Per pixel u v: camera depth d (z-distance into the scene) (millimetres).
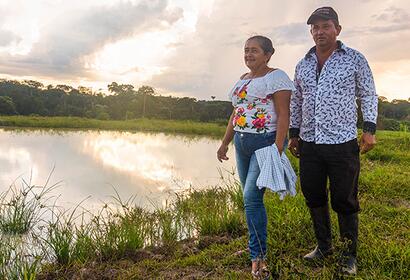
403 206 5344
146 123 39375
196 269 3639
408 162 9828
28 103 54844
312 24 3150
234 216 4887
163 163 12047
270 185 2977
